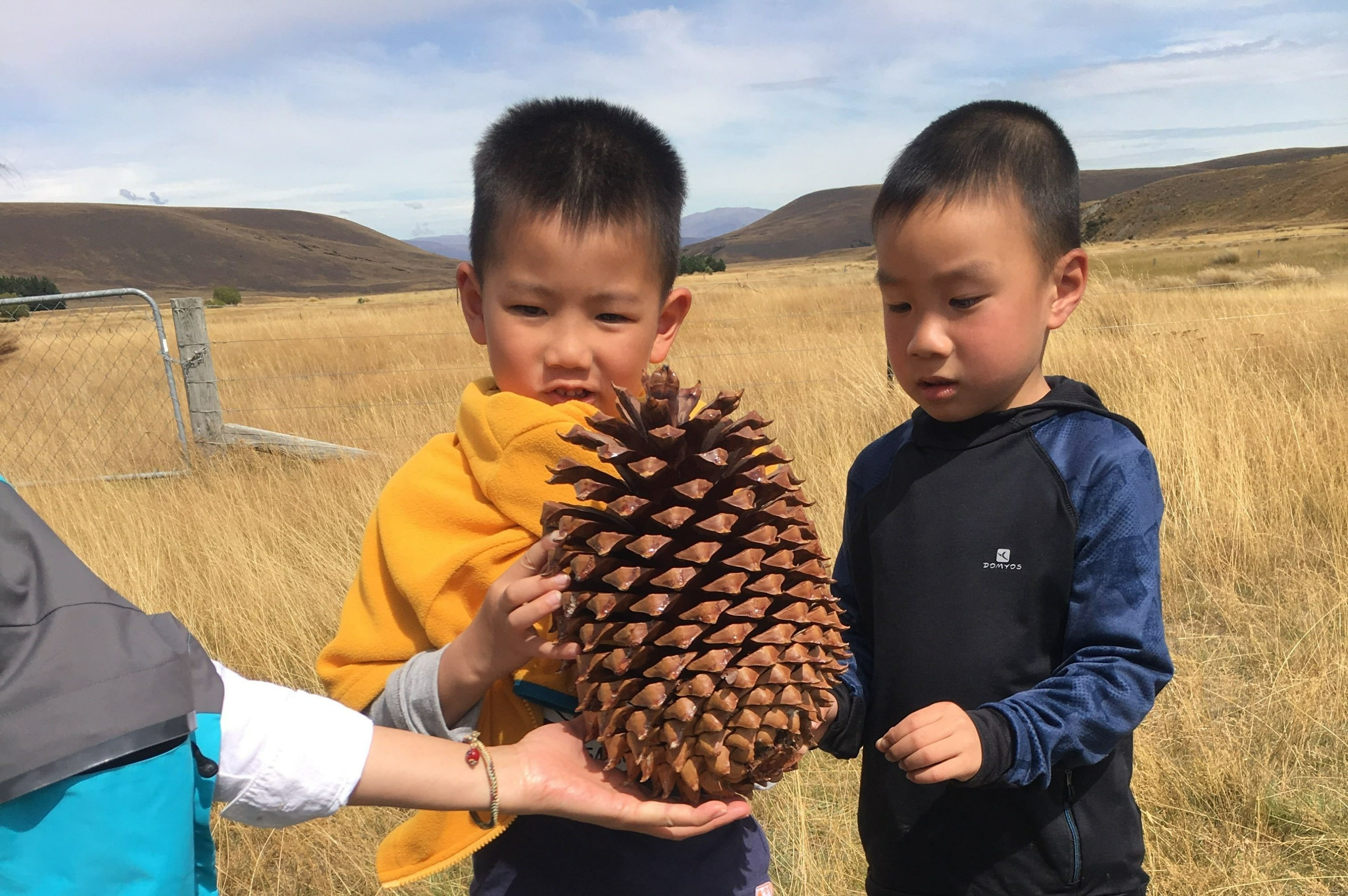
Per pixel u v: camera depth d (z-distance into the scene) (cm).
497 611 126
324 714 125
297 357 1562
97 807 91
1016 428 170
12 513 95
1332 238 5959
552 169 144
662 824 127
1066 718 150
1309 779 317
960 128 164
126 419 941
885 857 182
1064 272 171
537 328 150
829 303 2094
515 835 153
